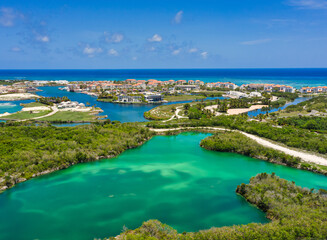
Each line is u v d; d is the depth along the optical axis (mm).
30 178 79875
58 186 75438
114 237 51906
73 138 105250
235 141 108875
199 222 58812
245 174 84625
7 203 66250
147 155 102188
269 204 61875
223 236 48688
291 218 54219
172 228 54062
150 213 62094
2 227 56750
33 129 112000
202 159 97875
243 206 65438
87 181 78750
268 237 48281
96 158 96062
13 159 83562
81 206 64938
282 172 85750
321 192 65812
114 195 70438
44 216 60781
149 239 47750
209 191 73062
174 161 95812
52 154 90125
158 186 75750
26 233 54844
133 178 81000
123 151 106188
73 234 54531
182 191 72938
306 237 48062
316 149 101875
